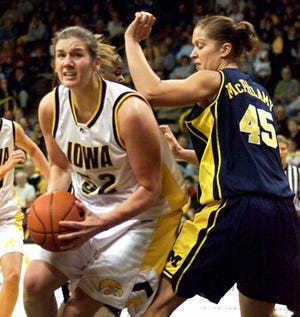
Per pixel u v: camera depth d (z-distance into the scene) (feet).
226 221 19.02
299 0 81.25
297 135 62.44
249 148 19.30
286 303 19.98
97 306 20.26
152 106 19.30
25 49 90.38
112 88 18.90
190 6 86.58
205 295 19.58
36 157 27.04
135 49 19.67
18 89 84.23
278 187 19.51
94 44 18.62
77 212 18.45
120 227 20.13
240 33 20.58
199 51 20.67
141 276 19.97
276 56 74.90
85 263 19.76
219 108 19.30
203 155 19.71
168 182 20.36
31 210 18.62
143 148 18.72
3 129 25.94
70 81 18.35
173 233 20.63
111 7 89.81
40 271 19.21
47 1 94.58
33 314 19.74
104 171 19.56
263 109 20.11
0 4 96.84
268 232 19.12
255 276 19.48
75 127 19.27
